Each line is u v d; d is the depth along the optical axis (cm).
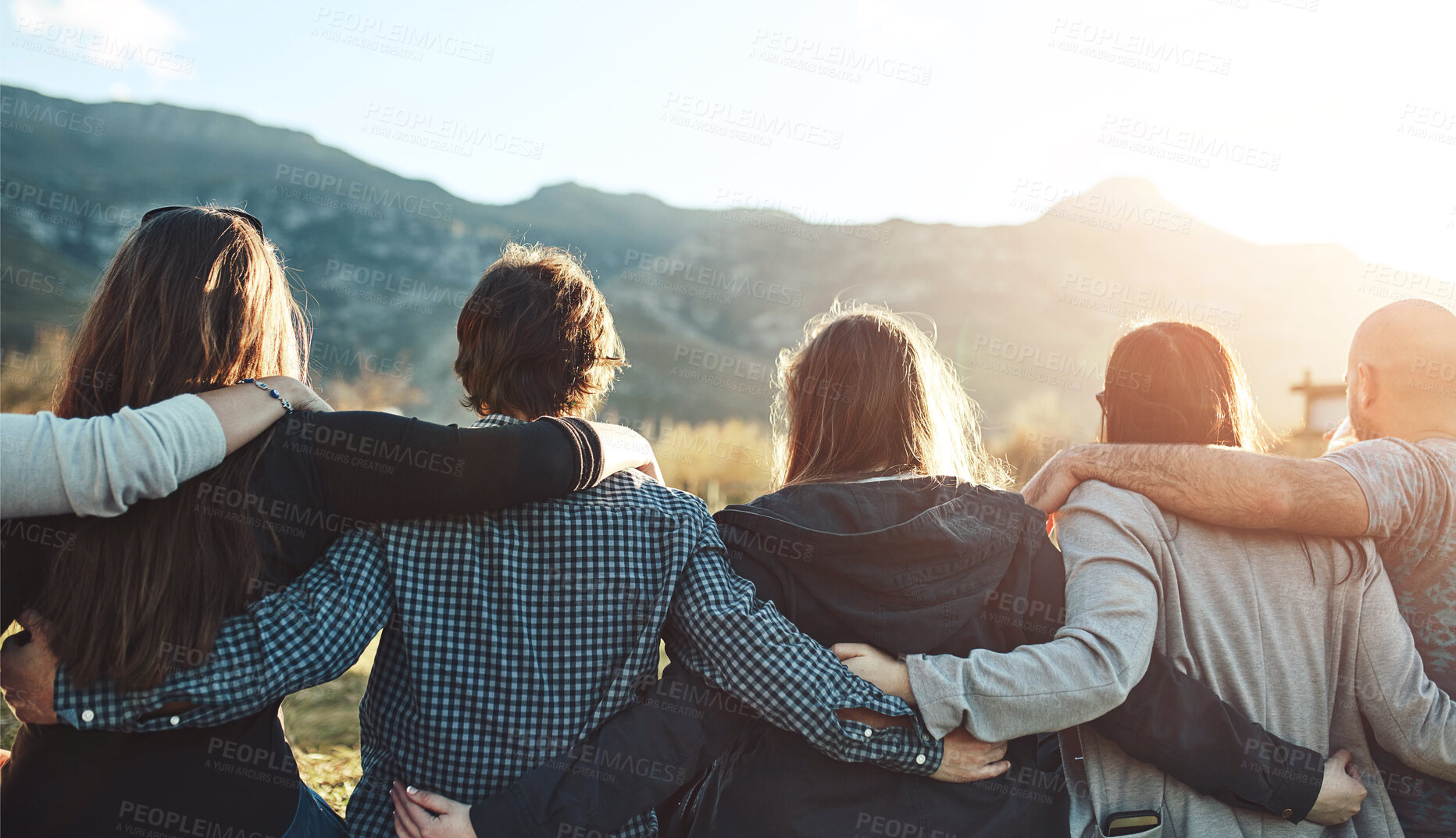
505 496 145
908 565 160
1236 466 169
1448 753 166
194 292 140
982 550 162
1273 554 174
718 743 160
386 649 153
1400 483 172
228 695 130
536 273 170
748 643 154
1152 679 164
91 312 142
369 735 158
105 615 125
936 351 192
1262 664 170
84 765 129
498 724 149
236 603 134
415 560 148
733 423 1199
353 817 154
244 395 139
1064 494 189
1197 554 174
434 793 147
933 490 167
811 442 179
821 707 152
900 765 157
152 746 132
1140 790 172
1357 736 174
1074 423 1348
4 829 129
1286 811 163
